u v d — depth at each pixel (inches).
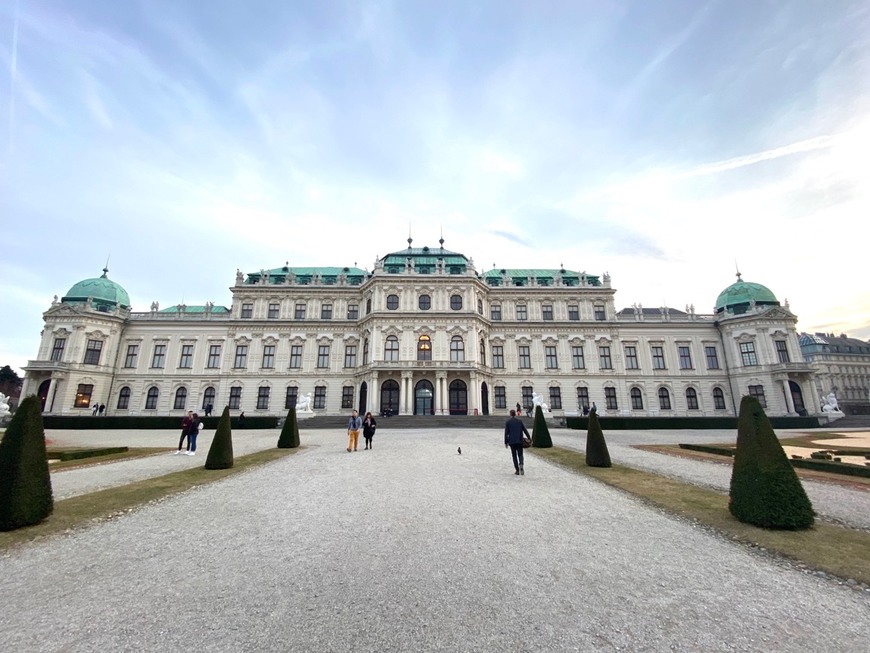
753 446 451.2
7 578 319.6
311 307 2532.0
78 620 261.7
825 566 340.5
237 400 2367.1
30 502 432.5
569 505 514.9
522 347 2506.2
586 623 258.7
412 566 337.7
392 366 2210.9
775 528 420.2
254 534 412.2
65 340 2247.8
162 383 2375.7
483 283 2490.2
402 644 235.1
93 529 426.3
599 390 2434.8
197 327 2455.7
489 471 723.4
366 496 553.3
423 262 2588.6
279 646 233.8
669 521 455.5
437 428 1675.7
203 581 313.0
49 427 1695.4
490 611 270.8
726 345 2476.6
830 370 4485.7
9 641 239.8
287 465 787.4
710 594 297.7
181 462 839.1
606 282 2610.7
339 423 1844.2
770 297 2475.4
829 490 595.8
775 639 245.3
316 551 369.1
